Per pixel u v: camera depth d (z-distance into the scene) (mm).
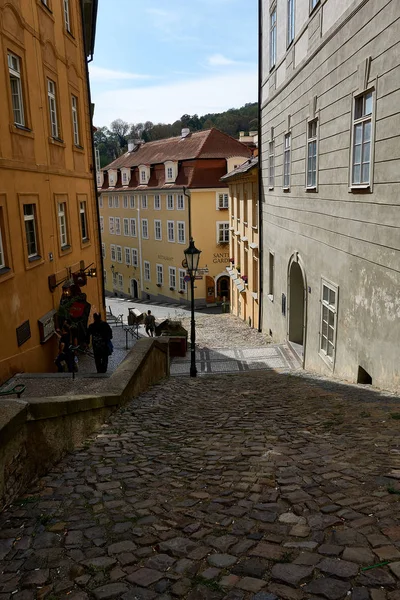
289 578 2891
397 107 7859
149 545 3570
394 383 8320
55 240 14320
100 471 5328
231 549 3340
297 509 3844
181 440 6543
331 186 11438
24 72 12117
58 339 14078
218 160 42906
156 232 48594
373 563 2951
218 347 20406
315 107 12484
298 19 14109
